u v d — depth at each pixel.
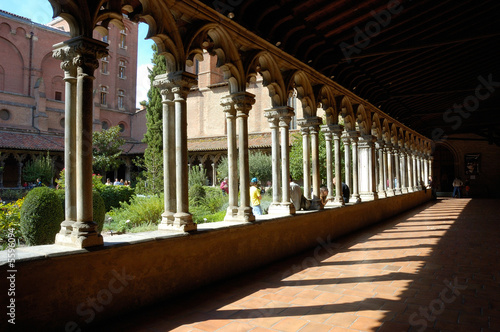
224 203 14.23
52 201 6.64
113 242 4.04
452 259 6.61
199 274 4.99
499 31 7.19
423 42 7.80
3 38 31.94
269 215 7.17
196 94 34.12
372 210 11.84
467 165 26.94
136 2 4.77
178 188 5.04
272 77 7.11
